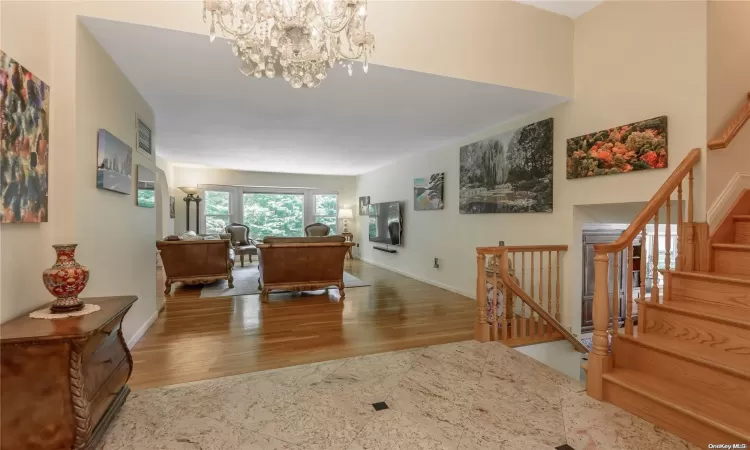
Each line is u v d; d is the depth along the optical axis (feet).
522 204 13.79
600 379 7.10
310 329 11.67
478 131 16.06
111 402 6.11
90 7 7.07
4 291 5.36
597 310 7.25
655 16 9.67
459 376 8.17
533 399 7.14
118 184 8.84
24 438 4.83
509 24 10.87
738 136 9.23
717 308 7.33
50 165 6.75
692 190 8.66
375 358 9.21
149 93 11.13
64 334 4.81
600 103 11.05
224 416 6.48
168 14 7.54
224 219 29.17
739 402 5.87
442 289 18.37
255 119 14.23
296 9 6.51
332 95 11.57
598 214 12.12
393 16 9.46
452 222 18.10
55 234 6.79
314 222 31.81
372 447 5.61
